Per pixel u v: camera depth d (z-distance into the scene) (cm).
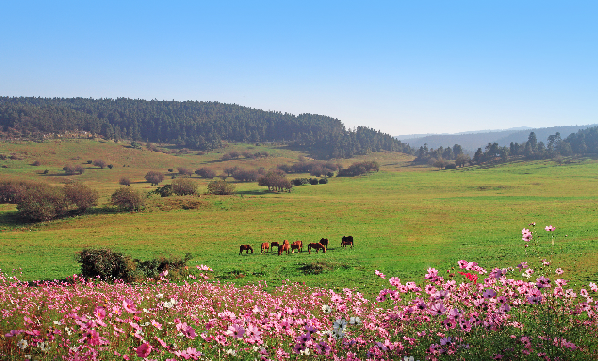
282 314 783
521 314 737
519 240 4956
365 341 654
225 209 9725
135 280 2589
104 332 639
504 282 780
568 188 13038
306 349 570
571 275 2417
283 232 6881
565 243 4172
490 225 6744
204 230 7212
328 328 755
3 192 12288
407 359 550
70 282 2448
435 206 9681
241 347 618
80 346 572
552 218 7188
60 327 709
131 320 684
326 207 9869
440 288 814
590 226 5953
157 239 6312
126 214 9119
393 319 746
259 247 5591
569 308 753
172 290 1408
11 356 581
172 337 688
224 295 1388
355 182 19488
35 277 3180
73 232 7231
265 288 2505
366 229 6969
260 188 17425
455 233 6047
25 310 897
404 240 5584
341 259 4181
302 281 2969
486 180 17350
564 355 593
